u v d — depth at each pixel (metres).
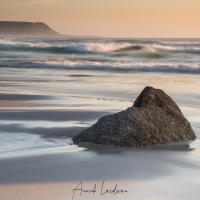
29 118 13.30
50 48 55.62
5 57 45.62
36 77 27.41
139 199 6.38
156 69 32.78
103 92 20.41
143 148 9.97
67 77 27.56
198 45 66.06
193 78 27.08
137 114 10.53
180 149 9.88
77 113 14.23
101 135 10.30
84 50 55.31
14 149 9.64
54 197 6.41
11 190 6.71
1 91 20.34
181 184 7.07
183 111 15.05
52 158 8.78
